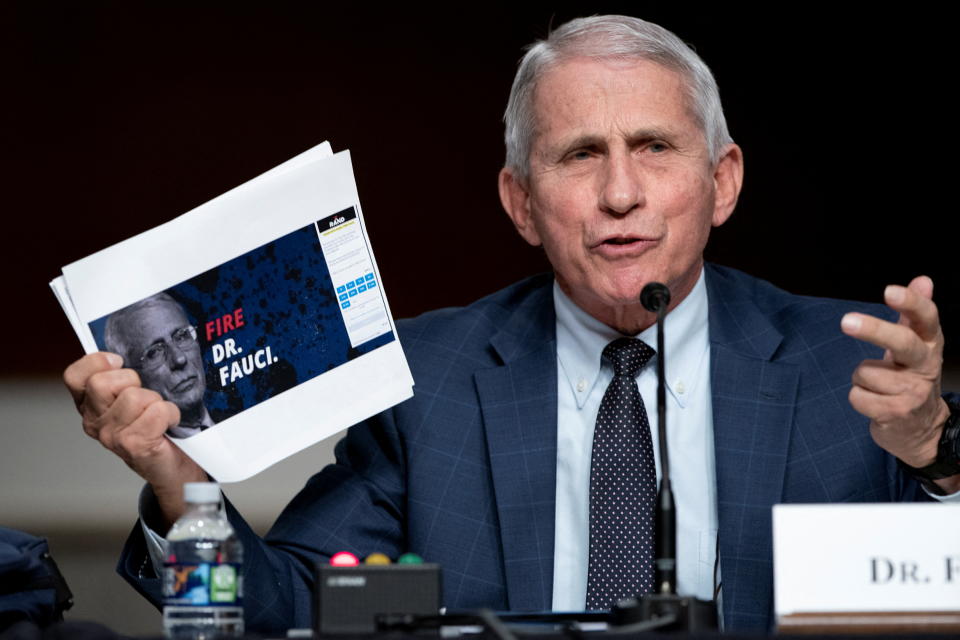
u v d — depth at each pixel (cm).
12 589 266
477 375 362
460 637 212
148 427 287
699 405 350
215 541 256
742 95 1173
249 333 303
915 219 1162
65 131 1165
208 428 298
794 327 361
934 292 1147
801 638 201
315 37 1170
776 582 214
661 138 335
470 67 1171
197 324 300
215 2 1166
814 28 1163
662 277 335
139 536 304
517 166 362
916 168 1162
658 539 245
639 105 334
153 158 1170
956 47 1148
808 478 332
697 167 340
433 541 345
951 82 1148
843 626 212
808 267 1172
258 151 1173
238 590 246
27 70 1160
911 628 213
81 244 1167
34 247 1162
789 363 349
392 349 310
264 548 327
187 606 240
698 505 339
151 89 1170
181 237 298
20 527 946
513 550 336
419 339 378
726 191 367
